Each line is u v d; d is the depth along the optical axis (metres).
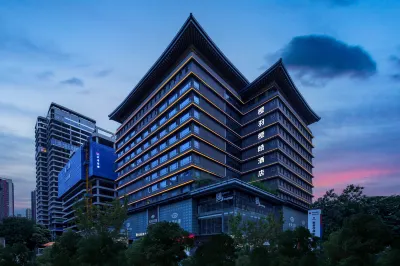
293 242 10.63
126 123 105.19
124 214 35.59
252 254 11.05
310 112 113.25
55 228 158.88
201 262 10.04
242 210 59.16
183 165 69.81
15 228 89.00
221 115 81.44
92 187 123.81
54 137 169.50
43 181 176.25
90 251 11.27
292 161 92.50
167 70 85.56
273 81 87.69
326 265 11.02
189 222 63.59
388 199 51.06
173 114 76.19
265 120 86.44
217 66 85.12
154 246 10.98
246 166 88.69
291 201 86.00
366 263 10.03
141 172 89.44
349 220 10.86
